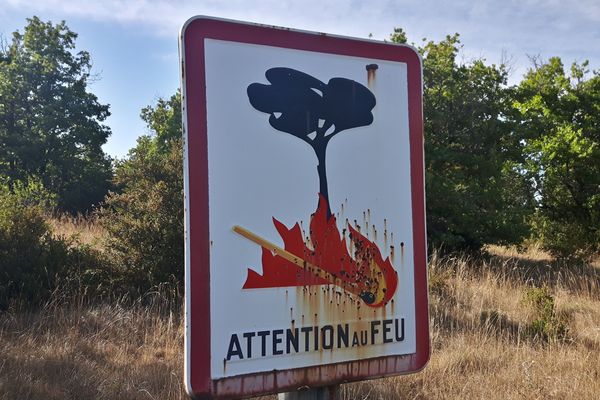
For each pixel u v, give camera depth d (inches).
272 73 92.0
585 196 651.5
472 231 509.0
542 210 668.7
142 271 327.9
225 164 87.6
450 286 350.0
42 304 294.4
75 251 332.8
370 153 99.0
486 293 342.3
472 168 526.3
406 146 102.0
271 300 89.7
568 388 206.2
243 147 89.0
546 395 203.6
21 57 1090.1
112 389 199.5
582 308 338.3
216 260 86.2
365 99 99.4
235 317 87.0
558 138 618.2
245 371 87.4
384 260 99.0
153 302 306.7
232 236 87.4
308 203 93.2
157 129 1174.3
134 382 208.1
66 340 244.4
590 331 288.0
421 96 104.3
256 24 91.4
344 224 96.0
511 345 259.0
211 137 87.0
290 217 91.6
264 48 91.7
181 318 290.2
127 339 258.7
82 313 282.5
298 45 94.5
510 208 527.5
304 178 93.2
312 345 92.5
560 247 565.0
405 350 100.2
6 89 1051.3
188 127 85.7
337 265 95.0
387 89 101.4
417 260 102.0
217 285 86.0
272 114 91.5
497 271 416.5
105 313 283.6
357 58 99.3
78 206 1037.2
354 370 95.7
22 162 1040.8
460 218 506.0
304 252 92.5
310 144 94.0
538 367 230.1
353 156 97.6
